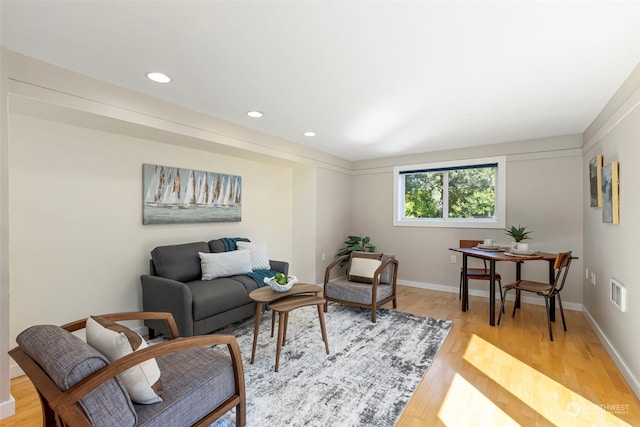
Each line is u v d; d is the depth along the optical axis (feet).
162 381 4.81
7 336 5.99
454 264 15.44
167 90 8.24
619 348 7.95
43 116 7.77
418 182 16.96
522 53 6.27
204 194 12.14
